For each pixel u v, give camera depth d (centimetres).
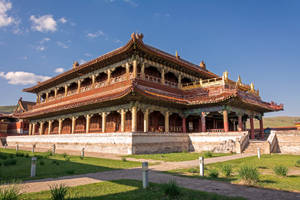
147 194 946
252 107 4250
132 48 3634
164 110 3859
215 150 3369
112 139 3309
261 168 1767
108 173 1545
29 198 895
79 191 1005
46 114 5312
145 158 2552
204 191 1004
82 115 4500
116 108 3719
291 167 1822
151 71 4306
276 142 3406
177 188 955
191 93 4394
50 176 1426
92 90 4616
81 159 2448
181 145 3706
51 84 6084
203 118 3916
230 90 3700
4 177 1388
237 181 1214
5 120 8131
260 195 941
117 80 4322
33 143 5366
